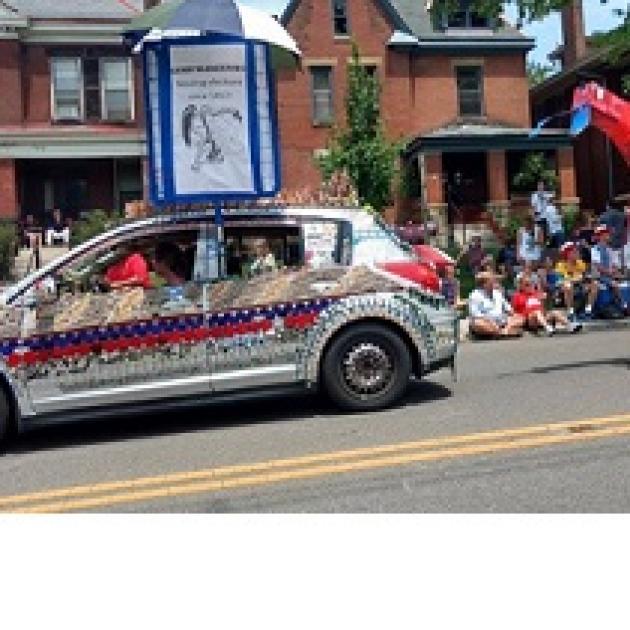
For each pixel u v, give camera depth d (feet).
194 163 24.63
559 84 104.37
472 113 99.35
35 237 77.66
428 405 24.90
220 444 21.94
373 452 19.93
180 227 23.73
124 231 23.50
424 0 101.14
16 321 22.54
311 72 94.73
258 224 24.07
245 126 24.91
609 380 27.32
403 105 96.58
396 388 24.56
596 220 65.36
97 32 94.73
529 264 47.09
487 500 16.20
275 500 16.88
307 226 24.31
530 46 99.60
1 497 18.33
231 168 24.72
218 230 23.80
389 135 95.55
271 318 23.71
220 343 23.41
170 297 23.26
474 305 41.45
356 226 24.70
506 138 91.25
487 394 26.16
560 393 25.64
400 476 17.98
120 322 22.97
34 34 93.50
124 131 95.30
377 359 24.38
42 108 93.97
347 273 24.25
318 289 24.02
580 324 42.11
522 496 16.35
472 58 99.14
